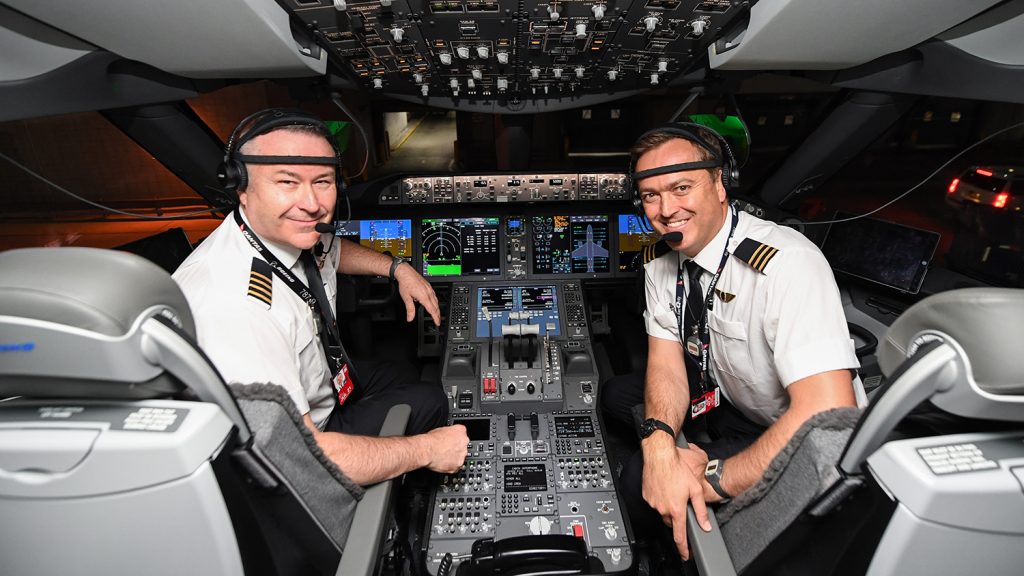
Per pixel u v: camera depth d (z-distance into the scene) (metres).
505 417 1.94
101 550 0.69
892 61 1.70
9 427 0.62
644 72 1.79
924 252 2.05
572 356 2.17
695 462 1.26
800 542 0.86
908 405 0.61
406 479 1.78
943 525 0.61
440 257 2.49
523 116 2.27
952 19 1.27
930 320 0.61
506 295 2.42
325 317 1.40
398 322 2.75
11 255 0.56
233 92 5.16
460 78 1.86
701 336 1.51
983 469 0.59
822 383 1.12
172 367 0.62
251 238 1.25
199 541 0.69
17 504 0.65
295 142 1.15
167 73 1.70
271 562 0.87
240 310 1.11
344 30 1.35
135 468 0.61
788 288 1.26
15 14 1.26
